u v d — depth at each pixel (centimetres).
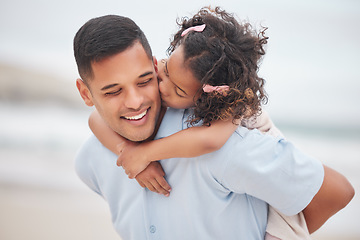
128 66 125
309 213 141
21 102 934
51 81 1006
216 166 128
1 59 1043
